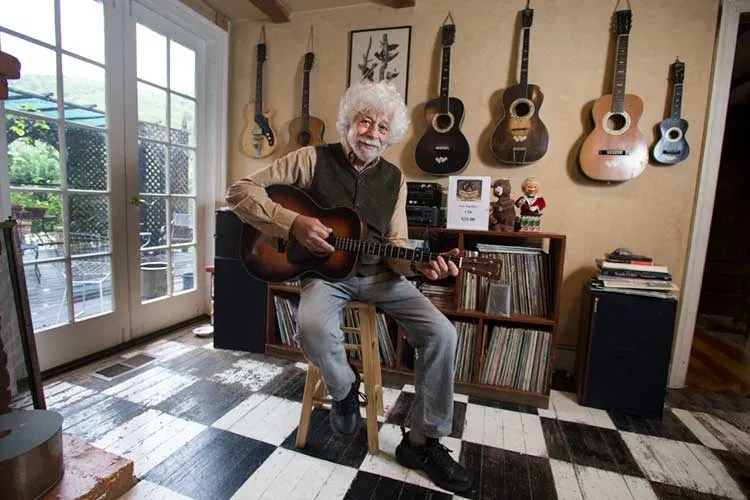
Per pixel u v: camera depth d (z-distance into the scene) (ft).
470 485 3.86
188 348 7.10
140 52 6.84
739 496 3.88
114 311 6.71
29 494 2.96
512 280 5.90
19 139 5.22
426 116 6.88
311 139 7.64
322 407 5.20
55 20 5.50
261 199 4.03
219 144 8.35
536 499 3.75
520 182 6.74
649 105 6.15
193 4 7.41
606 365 5.49
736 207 12.24
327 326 3.71
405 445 4.16
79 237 6.08
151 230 7.35
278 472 3.96
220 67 8.16
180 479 3.80
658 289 5.32
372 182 4.30
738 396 6.18
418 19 7.06
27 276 5.47
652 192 6.25
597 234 6.52
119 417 4.82
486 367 5.89
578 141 6.46
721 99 5.83
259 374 6.17
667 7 5.99
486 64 6.76
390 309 4.22
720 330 9.79
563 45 6.41
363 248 4.03
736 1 5.65
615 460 4.41
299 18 7.77
